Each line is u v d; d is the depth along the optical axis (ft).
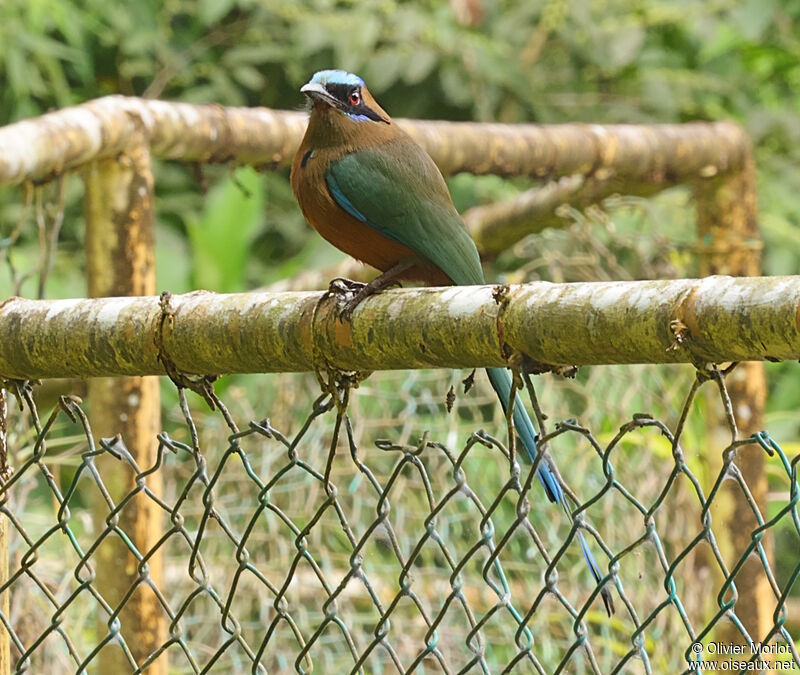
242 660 32.71
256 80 58.39
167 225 56.90
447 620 32.27
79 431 40.37
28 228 53.31
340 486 33.96
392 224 24.97
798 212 55.01
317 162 25.63
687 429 34.22
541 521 32.55
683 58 60.59
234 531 33.55
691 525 33.06
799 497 14.78
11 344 19.40
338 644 32.24
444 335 16.11
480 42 56.90
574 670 31.63
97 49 59.88
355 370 17.35
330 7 57.06
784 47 59.93
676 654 31.27
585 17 57.16
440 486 32.86
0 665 20.89
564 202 37.73
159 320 18.29
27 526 35.06
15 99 55.77
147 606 28.58
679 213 51.26
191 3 59.57
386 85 55.42
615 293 14.57
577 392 35.04
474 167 35.53
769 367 50.80
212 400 18.37
